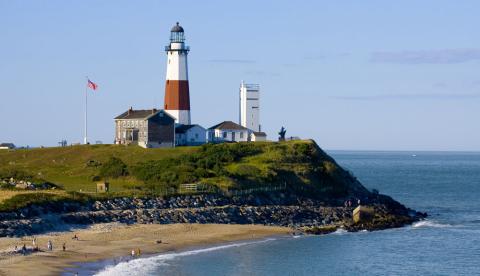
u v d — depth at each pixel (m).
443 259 123.50
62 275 98.12
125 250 116.50
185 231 133.25
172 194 150.38
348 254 125.12
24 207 128.62
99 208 139.25
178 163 172.38
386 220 159.25
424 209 195.38
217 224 141.75
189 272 106.25
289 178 171.75
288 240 134.25
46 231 124.75
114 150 194.75
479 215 182.12
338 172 181.62
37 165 191.38
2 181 156.12
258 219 149.25
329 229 147.12
